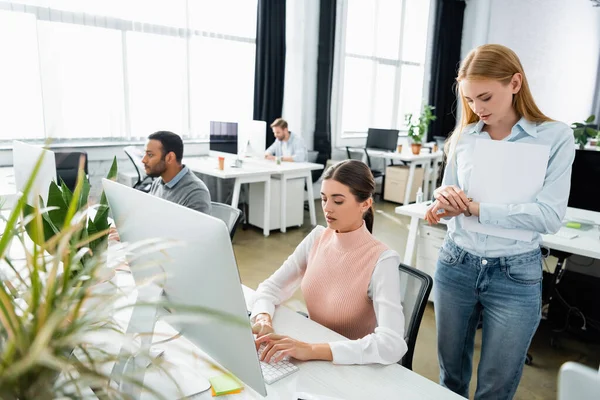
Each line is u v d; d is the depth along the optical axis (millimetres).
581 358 2477
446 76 7707
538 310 1429
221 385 977
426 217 1515
